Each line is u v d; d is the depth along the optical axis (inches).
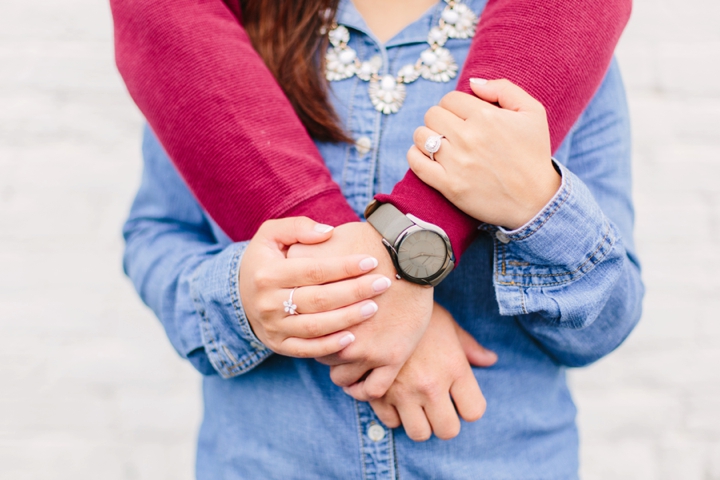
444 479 27.1
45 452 47.1
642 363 47.8
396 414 26.5
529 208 24.3
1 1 45.1
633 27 45.8
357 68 28.2
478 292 27.4
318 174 26.4
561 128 25.6
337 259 24.0
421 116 27.5
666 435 48.2
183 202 32.2
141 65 27.1
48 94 45.7
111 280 46.8
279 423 28.0
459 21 28.1
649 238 46.7
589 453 48.6
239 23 29.6
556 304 25.1
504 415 27.8
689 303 47.1
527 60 25.2
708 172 46.2
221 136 26.0
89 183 46.3
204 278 27.1
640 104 46.0
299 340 24.6
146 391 47.6
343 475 27.4
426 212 24.7
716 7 45.6
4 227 45.9
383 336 24.7
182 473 47.9
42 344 46.6
